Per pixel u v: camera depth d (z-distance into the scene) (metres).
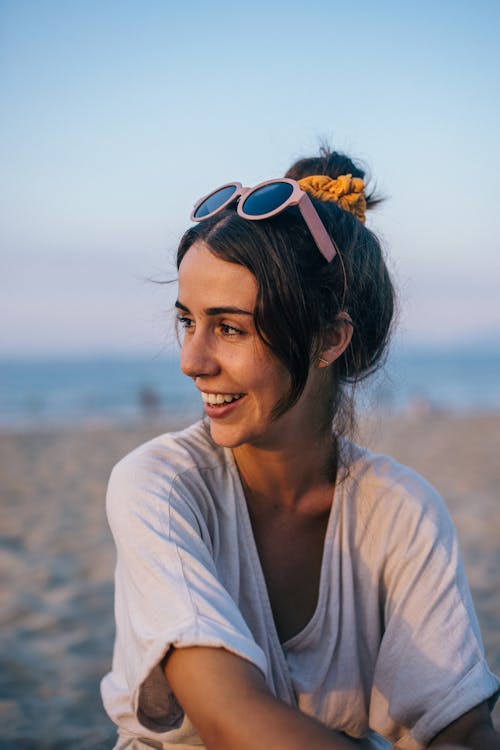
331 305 1.29
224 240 1.19
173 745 1.33
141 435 16.48
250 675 1.02
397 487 1.41
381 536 1.39
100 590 4.52
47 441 15.21
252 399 1.24
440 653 1.31
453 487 8.41
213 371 1.23
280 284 1.20
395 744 1.31
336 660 1.37
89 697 2.94
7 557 5.30
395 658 1.34
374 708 1.37
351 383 1.45
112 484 1.31
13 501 7.87
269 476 1.38
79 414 31.45
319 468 1.41
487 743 1.21
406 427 18.06
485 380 57.97
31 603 4.24
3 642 3.61
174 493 1.28
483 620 3.75
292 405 1.25
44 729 2.64
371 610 1.39
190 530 1.24
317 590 1.40
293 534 1.41
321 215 1.33
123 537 1.23
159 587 1.14
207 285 1.20
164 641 1.05
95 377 63.91
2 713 2.78
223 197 1.27
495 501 7.44
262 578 1.35
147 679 1.10
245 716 0.97
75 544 5.77
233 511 1.36
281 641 1.39
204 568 1.17
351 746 0.94
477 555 5.22
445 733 1.27
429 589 1.36
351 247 1.34
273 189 1.23
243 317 1.20
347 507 1.40
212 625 1.06
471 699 1.25
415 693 1.30
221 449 1.40
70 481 9.41
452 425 18.81
